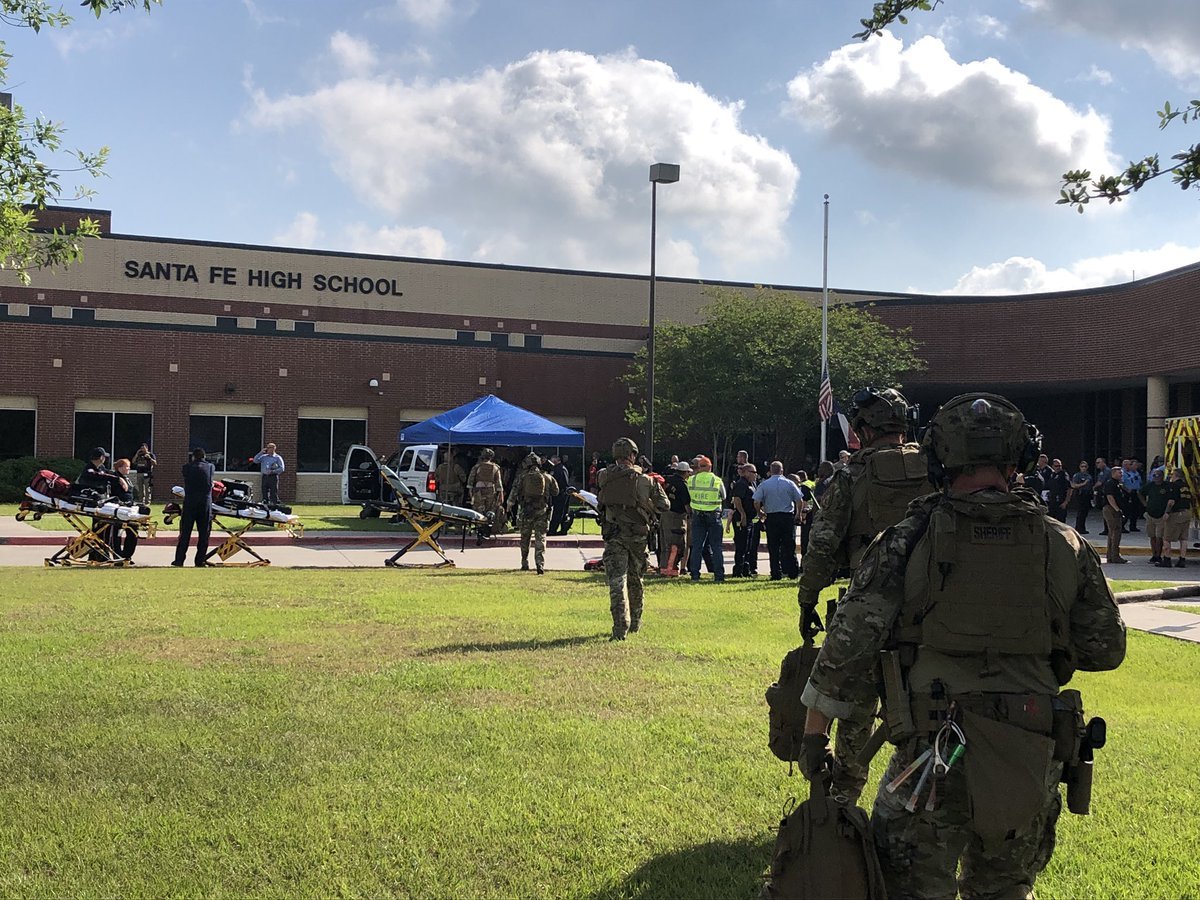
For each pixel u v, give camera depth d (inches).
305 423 1472.7
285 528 706.8
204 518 658.8
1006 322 1472.7
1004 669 106.6
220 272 1711.4
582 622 415.8
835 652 111.9
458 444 1015.6
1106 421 1573.6
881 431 183.0
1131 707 286.7
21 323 1341.0
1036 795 101.3
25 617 410.3
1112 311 1355.8
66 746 229.8
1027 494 112.0
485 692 285.3
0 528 916.6
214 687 286.4
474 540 923.4
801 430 1508.4
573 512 1010.1
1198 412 1397.6
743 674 313.0
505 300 1835.6
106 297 1657.2
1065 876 167.9
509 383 1606.8
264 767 216.8
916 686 108.0
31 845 174.4
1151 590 554.3
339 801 197.2
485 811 192.7
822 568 181.5
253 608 443.5
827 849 107.1
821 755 112.7
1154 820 193.9
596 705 272.4
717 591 554.9
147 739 235.1
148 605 449.7
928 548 109.4
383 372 1497.3
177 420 1408.7
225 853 172.7
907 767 107.9
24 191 515.8
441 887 161.3
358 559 759.7
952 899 108.0
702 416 1499.8
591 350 1865.2
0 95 984.9
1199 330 1194.6
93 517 648.4
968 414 111.0
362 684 293.0
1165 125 215.3
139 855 171.6
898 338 1513.3
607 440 1649.9
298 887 160.4
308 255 1749.5
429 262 1804.9
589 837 181.6
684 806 197.0
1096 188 220.5
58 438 1354.6
